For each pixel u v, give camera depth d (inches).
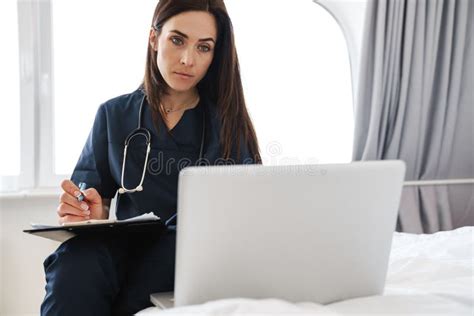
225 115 54.1
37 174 70.9
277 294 28.7
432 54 77.0
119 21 72.4
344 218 29.0
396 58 75.2
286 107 81.7
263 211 26.9
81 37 71.3
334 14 82.1
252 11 78.2
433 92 79.4
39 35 69.5
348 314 28.1
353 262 30.3
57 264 37.5
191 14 50.6
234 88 54.8
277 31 80.0
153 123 51.6
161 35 51.6
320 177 27.6
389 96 75.7
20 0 67.7
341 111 85.9
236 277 27.6
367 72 75.9
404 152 77.2
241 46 78.2
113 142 51.3
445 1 77.6
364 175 28.7
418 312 29.0
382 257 31.4
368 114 77.0
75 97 72.0
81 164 52.8
